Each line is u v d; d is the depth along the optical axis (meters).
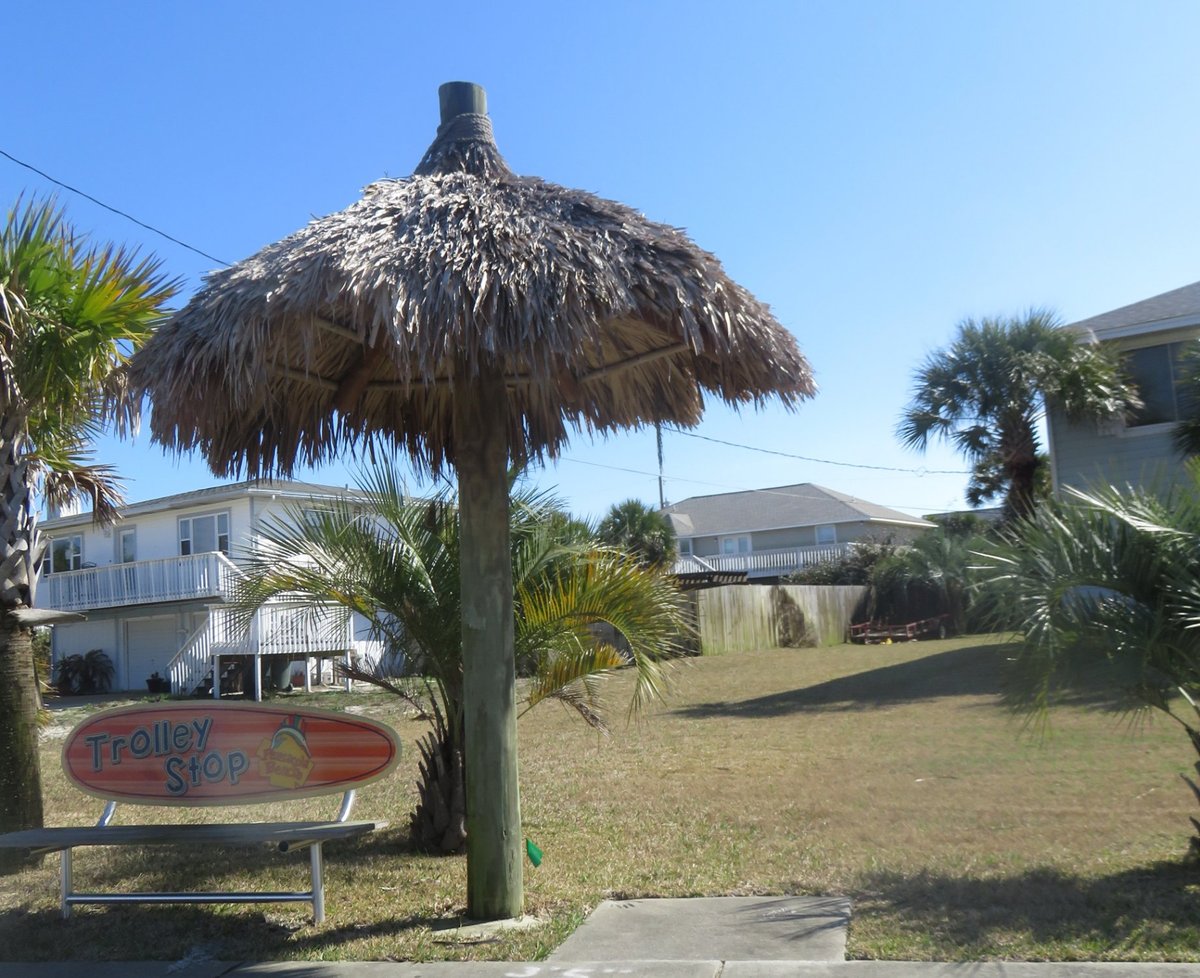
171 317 5.95
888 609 36.97
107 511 11.40
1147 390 18.33
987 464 22.97
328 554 8.08
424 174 6.63
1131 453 18.09
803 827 8.48
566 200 6.23
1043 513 6.69
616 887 6.94
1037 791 9.23
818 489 51.75
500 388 6.52
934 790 9.58
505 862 6.36
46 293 8.28
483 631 6.39
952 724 13.38
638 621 7.90
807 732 13.73
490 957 5.66
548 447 7.84
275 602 8.95
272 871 7.88
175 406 5.82
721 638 30.02
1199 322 17.47
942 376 21.59
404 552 8.09
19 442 8.63
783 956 5.42
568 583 7.91
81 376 8.68
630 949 5.66
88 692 32.69
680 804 9.65
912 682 18.14
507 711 6.41
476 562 6.44
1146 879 6.38
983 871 6.92
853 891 6.59
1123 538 6.39
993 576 6.76
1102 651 6.48
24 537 8.59
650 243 5.90
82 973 5.78
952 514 37.62
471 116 6.80
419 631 8.18
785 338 6.36
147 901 6.51
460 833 8.41
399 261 5.44
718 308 5.89
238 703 6.93
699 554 51.12
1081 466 18.53
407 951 5.81
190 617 31.67
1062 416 18.77
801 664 24.17
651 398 7.27
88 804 11.44
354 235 5.60
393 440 7.91
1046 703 6.88
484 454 6.44
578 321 5.44
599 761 12.41
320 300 5.42
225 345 5.53
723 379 6.70
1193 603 6.06
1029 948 5.32
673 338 6.43
